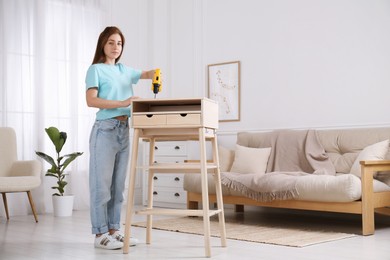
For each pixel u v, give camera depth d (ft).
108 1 19.83
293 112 17.06
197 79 19.65
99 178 10.48
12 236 12.28
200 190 15.64
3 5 16.97
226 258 9.43
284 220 15.34
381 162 12.85
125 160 10.96
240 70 18.42
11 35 17.10
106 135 10.52
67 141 18.22
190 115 9.67
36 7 17.60
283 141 16.12
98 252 10.11
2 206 16.70
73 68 18.37
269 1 17.76
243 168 16.21
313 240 11.41
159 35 20.77
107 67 10.84
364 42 15.62
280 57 17.44
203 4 19.60
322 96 16.44
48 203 17.94
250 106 18.11
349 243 11.13
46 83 17.90
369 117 15.44
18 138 17.12
